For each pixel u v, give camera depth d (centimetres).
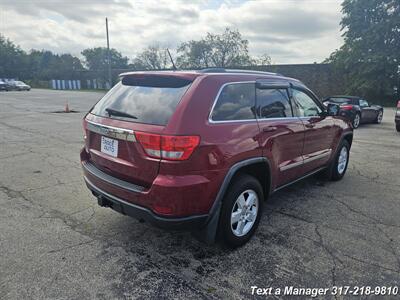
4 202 404
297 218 374
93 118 319
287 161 371
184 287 248
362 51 3045
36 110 1656
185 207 252
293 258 290
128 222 356
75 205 399
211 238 282
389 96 3027
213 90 276
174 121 246
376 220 371
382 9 2961
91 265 273
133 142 260
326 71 3375
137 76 312
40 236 320
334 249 306
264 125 321
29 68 7219
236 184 293
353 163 648
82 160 347
